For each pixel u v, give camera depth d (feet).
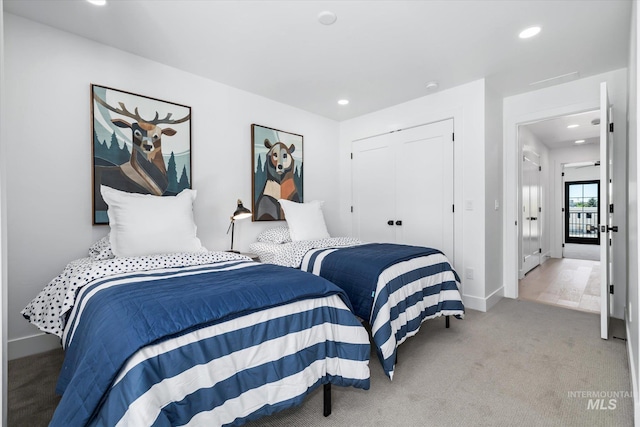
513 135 11.21
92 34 7.24
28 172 6.64
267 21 6.81
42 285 6.79
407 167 11.87
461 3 6.23
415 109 11.56
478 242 9.99
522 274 14.65
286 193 11.86
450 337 7.75
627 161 8.54
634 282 5.63
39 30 6.77
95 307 3.88
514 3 6.23
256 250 10.12
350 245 9.44
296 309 4.43
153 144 8.39
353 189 13.83
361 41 7.63
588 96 9.62
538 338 7.66
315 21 6.82
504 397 5.26
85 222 7.36
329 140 13.80
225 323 3.74
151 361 3.09
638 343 4.67
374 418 4.76
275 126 11.59
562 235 20.65
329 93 10.94
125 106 7.92
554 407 4.99
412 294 6.84
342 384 4.72
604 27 7.01
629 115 7.22
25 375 5.86
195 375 3.36
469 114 10.14
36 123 6.72
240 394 3.70
